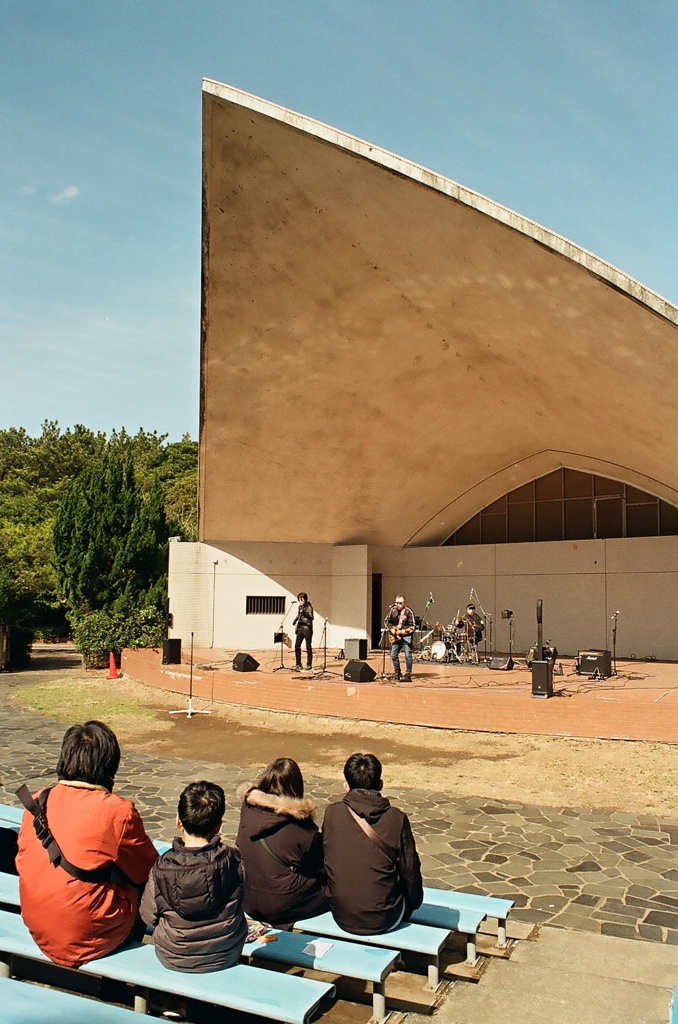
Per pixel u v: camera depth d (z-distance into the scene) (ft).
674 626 62.18
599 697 41.73
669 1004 13.24
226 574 73.00
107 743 12.46
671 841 24.34
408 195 34.86
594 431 56.34
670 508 64.75
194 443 181.68
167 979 11.53
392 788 31.17
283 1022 12.44
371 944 13.56
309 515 71.26
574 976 14.40
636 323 34.88
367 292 45.50
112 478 80.23
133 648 72.33
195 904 11.66
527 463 70.69
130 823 11.98
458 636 64.18
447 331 47.60
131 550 78.18
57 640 114.21
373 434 62.69
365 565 73.41
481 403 58.49
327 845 13.99
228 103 34.55
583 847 23.71
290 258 43.57
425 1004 13.38
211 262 44.45
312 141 34.42
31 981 13.99
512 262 35.81
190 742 41.04
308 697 47.96
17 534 115.65
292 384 55.57
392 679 50.90
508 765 34.73
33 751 37.99
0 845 17.47
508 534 74.08
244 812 14.74
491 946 16.20
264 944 13.28
